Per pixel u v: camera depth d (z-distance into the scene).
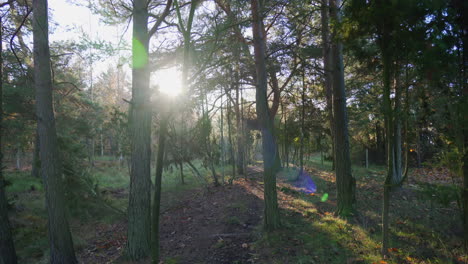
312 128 13.43
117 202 9.48
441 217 5.62
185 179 13.52
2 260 4.95
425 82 3.57
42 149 4.84
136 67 4.88
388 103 3.74
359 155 18.97
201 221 6.74
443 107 3.77
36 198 10.77
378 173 13.48
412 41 3.24
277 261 4.20
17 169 19.23
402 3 3.11
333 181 11.27
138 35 4.82
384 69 3.67
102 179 14.07
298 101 11.15
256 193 9.44
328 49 6.88
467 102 3.27
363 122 15.52
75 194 7.94
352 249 4.38
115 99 25.00
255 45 5.62
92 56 4.91
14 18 8.38
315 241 4.74
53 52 10.27
